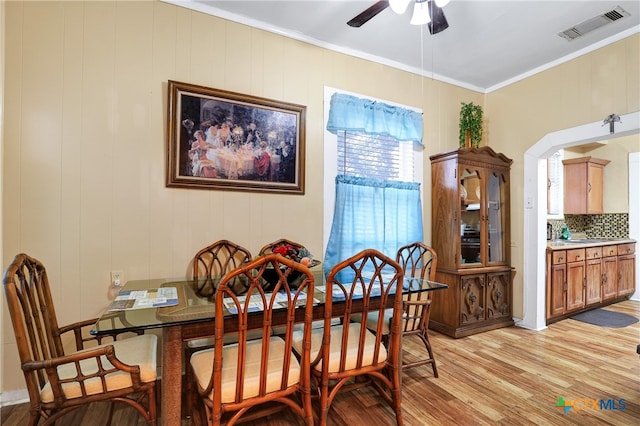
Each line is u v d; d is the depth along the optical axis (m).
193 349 1.96
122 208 2.27
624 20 2.67
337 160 3.07
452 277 3.23
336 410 1.95
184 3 2.46
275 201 2.78
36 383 1.32
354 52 3.17
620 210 4.95
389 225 3.26
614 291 4.42
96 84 2.21
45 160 2.09
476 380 2.30
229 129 2.58
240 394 1.35
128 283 2.13
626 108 2.82
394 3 1.95
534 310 3.42
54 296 2.11
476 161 3.41
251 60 2.70
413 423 1.82
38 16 2.08
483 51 3.18
